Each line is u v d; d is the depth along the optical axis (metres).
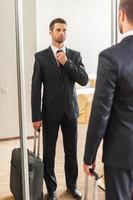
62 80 2.46
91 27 3.61
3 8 4.04
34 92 2.44
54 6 3.69
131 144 1.51
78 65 2.52
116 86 1.49
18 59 2.20
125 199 1.58
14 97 4.29
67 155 2.66
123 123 1.51
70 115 2.50
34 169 2.42
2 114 4.27
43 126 2.55
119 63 1.45
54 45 2.46
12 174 2.57
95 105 1.50
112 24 2.60
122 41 1.53
